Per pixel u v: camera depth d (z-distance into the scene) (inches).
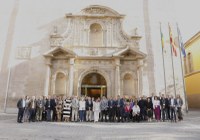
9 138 312.5
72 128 436.5
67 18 864.9
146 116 593.9
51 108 592.1
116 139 312.0
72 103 592.1
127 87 797.9
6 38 848.9
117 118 600.4
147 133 370.3
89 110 591.2
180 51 825.5
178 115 591.5
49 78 761.6
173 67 815.7
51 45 826.8
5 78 807.1
